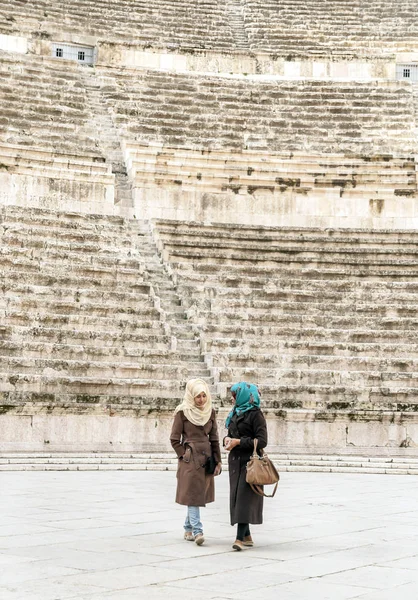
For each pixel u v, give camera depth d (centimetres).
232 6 4381
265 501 1281
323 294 2389
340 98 3584
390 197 3039
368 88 3641
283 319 2277
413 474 1747
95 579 728
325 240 2709
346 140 3328
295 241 2706
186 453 920
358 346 2184
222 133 3294
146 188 2928
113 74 3566
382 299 2388
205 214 2973
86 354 2008
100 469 1666
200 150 3088
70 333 2041
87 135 3130
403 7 4341
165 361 2083
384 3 4369
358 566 812
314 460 1841
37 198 2789
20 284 2133
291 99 3562
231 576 755
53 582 713
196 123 3306
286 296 2384
